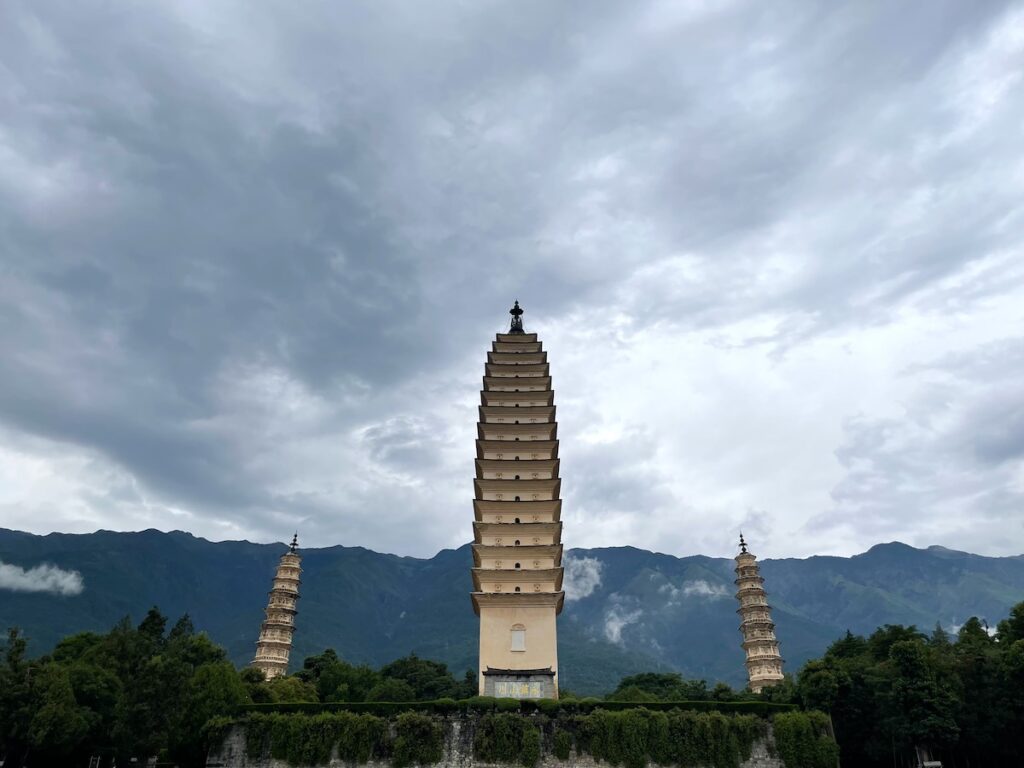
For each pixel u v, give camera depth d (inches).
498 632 3282.5
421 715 2765.7
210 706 2920.8
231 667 3147.1
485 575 3398.1
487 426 3833.7
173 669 3041.3
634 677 5246.1
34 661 2827.3
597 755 2711.6
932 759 2790.4
